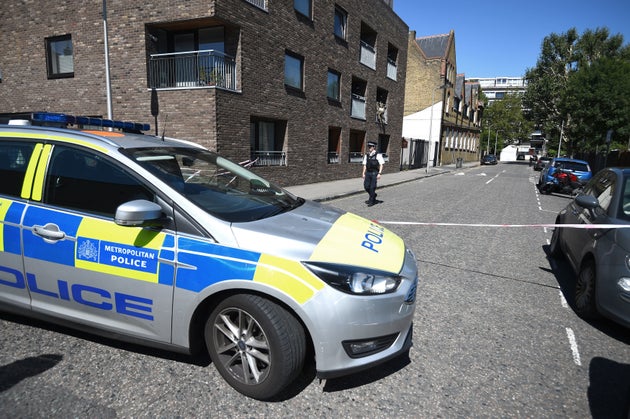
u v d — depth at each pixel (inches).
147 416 89.0
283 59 556.1
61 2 490.6
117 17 463.8
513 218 377.4
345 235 106.8
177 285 93.7
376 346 95.3
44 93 524.1
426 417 93.4
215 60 461.7
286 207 123.4
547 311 159.0
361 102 823.7
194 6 432.5
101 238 99.6
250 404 94.7
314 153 659.4
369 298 91.0
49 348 115.0
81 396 94.7
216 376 105.0
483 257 236.4
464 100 1945.1
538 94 1795.0
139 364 108.9
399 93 1026.1
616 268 132.6
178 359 112.0
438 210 410.9
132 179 102.7
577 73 1379.2
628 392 98.6
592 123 1305.4
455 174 1112.2
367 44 837.2
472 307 160.7
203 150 139.6
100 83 487.2
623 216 149.1
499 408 97.9
